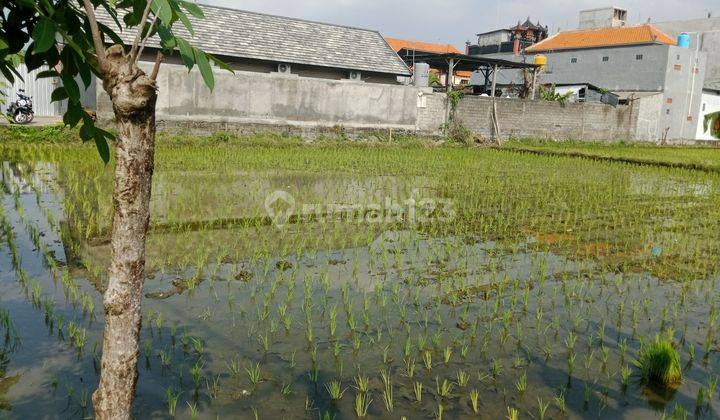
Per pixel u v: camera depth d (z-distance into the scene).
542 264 7.14
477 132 26.00
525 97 30.98
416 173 14.62
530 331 5.19
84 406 3.64
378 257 7.30
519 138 27.56
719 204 11.84
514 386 4.19
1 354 4.27
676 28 43.81
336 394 3.91
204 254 6.97
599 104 30.31
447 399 3.97
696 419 3.81
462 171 15.34
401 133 23.64
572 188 13.12
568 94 30.91
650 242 8.56
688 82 35.59
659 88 34.78
